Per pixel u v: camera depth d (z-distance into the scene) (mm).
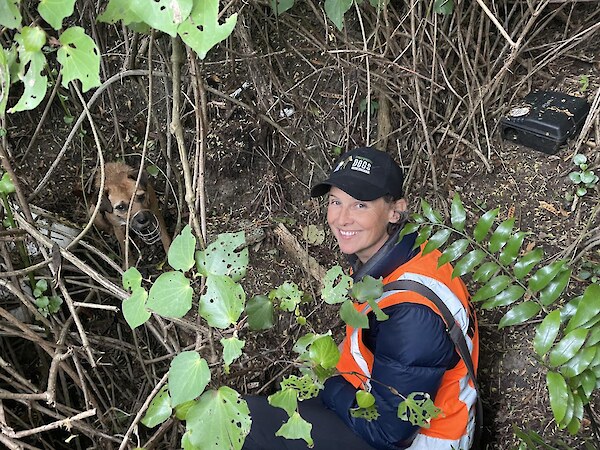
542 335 1580
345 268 2850
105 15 1041
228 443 1104
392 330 1766
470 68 2896
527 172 2797
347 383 2016
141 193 2674
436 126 2982
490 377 2428
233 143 3057
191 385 1106
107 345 2498
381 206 1933
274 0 2787
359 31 3045
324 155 3045
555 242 2576
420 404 1531
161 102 3188
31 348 2598
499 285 1795
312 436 1946
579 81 2910
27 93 1010
